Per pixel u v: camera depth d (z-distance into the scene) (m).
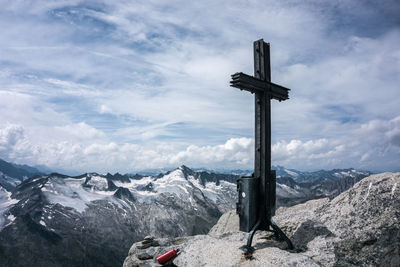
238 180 2.87
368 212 2.62
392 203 2.52
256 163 2.91
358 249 2.38
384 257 2.24
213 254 2.67
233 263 2.41
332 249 2.45
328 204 3.21
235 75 2.67
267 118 2.91
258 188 2.83
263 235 3.11
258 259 2.36
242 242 2.93
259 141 2.90
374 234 2.39
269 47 3.06
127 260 3.48
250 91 2.90
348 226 2.62
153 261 3.21
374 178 2.93
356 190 2.95
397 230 2.31
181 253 2.93
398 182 2.68
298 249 2.62
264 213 2.81
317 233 2.71
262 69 2.93
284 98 3.25
